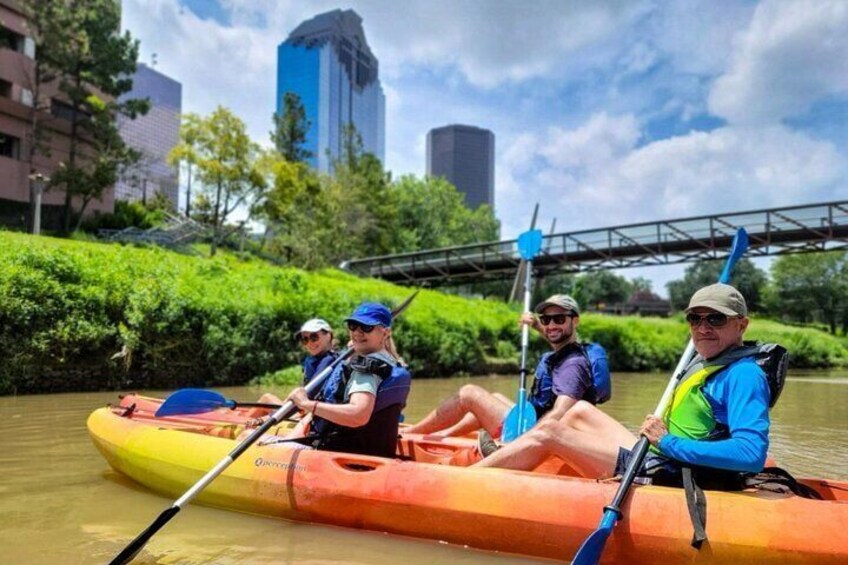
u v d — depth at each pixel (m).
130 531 3.63
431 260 34.16
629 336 27.34
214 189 31.05
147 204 41.19
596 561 2.84
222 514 3.99
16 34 27.59
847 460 6.57
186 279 12.94
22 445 6.05
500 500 3.36
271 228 35.75
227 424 5.17
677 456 2.92
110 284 11.62
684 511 3.03
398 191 57.06
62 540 3.46
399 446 4.75
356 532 3.66
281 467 3.91
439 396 12.21
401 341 17.12
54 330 10.76
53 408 8.81
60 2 26.34
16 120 27.09
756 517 2.93
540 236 6.93
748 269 59.22
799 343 33.44
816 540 2.86
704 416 3.00
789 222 22.73
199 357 12.48
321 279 21.19
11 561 3.14
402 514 3.56
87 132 29.88
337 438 4.02
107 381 11.40
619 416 9.85
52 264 11.12
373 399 3.88
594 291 70.69
